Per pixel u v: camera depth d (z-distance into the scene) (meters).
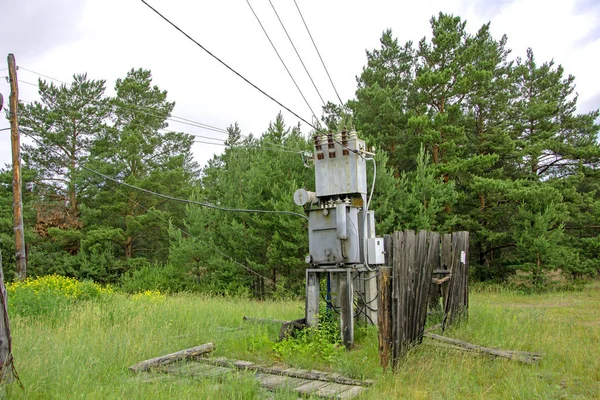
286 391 6.09
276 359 8.34
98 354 7.90
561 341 9.09
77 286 15.24
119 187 29.89
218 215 25.22
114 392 6.08
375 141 24.83
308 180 22.92
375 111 26.17
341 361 7.65
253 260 24.09
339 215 9.70
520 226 25.12
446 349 8.14
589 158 27.89
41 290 13.62
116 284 29.08
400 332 7.43
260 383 6.62
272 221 22.66
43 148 31.09
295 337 9.45
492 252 28.70
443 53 26.58
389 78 28.22
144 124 31.78
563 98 30.53
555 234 24.05
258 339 9.20
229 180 26.00
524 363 7.61
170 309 12.50
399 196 21.59
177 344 8.97
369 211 10.47
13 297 12.20
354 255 9.75
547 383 6.66
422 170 22.25
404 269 7.75
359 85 29.20
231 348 8.92
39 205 31.05
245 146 29.77
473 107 27.83
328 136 10.14
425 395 6.20
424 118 23.95
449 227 23.50
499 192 25.03
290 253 22.03
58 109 30.61
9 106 16.81
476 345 8.43
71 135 31.48
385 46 29.39
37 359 6.82
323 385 6.75
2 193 31.84
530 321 11.35
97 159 30.08
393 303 7.32
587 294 21.61
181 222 32.25
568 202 27.31
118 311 11.58
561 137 29.11
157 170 30.66
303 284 23.09
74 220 30.59
